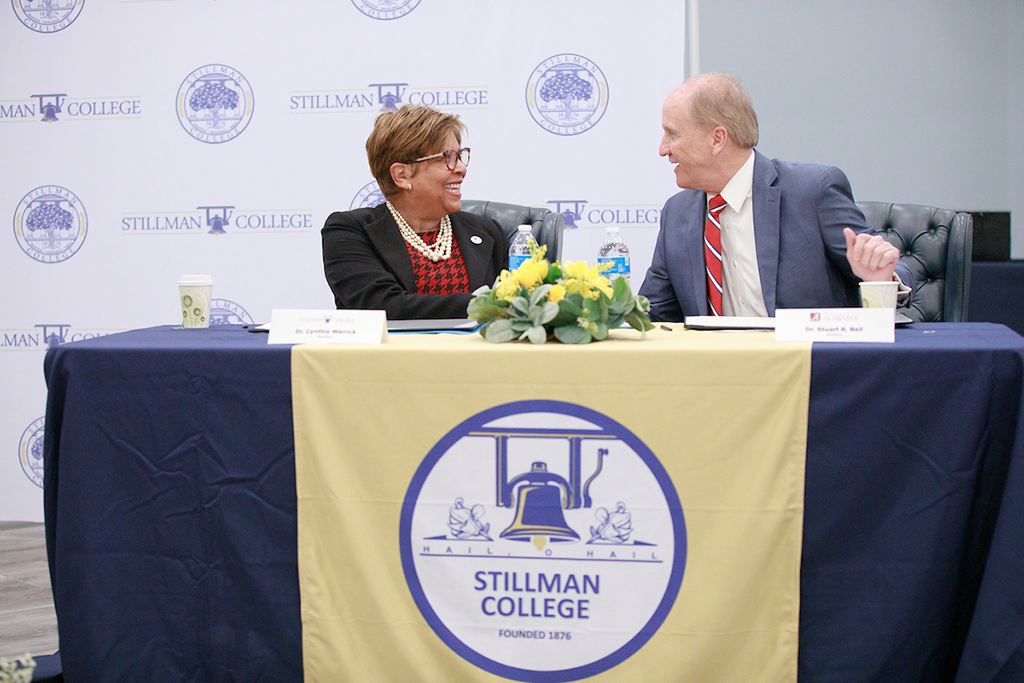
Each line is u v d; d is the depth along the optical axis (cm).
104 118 280
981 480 107
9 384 290
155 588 120
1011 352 103
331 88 274
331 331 120
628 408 108
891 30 311
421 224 190
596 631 111
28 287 288
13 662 145
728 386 107
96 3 276
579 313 115
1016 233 320
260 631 118
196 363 117
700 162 180
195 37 275
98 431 119
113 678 121
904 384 105
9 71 281
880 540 107
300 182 278
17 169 285
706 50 318
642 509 109
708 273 187
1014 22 306
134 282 285
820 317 115
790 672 108
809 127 319
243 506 117
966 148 316
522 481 110
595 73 267
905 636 108
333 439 114
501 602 112
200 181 280
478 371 110
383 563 113
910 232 216
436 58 270
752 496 107
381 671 114
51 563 125
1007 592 101
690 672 109
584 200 272
